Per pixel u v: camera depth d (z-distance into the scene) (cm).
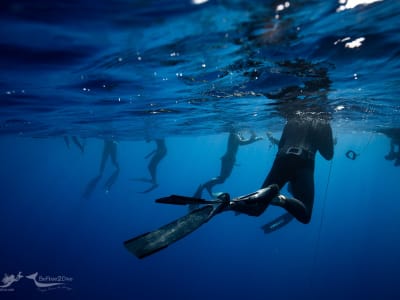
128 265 3428
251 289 2914
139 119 1402
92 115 1247
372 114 1373
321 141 662
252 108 1169
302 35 492
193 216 369
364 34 497
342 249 4209
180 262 3697
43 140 3102
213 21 432
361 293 2627
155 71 661
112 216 8050
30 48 517
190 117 1399
